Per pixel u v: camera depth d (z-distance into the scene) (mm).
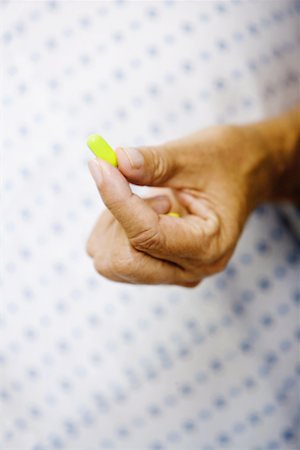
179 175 354
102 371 491
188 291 485
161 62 461
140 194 453
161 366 493
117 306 482
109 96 462
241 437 507
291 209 481
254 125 426
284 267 496
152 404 499
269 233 491
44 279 479
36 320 485
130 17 456
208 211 352
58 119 463
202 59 463
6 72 461
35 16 455
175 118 467
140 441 504
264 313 496
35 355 490
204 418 504
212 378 499
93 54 459
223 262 365
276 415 509
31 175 468
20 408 499
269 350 500
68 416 499
